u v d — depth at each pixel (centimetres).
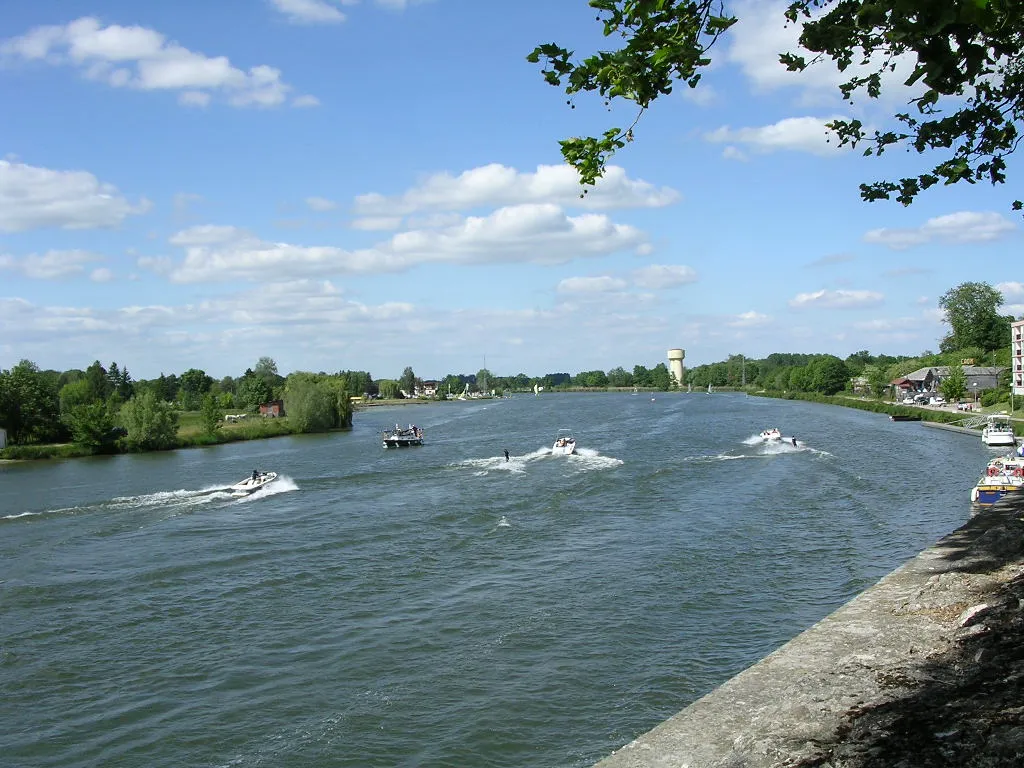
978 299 16150
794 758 534
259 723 1983
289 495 5497
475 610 2694
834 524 3791
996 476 4128
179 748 1888
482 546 3625
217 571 3394
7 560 3753
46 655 2484
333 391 13025
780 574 2967
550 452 7506
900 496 4509
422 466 6831
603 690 2048
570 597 2781
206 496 5603
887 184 1138
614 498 4738
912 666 652
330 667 2289
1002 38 687
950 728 526
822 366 17500
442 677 2172
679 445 7812
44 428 10825
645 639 2362
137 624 2745
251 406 18038
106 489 6188
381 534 3991
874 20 596
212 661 2384
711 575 2978
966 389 12406
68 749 1911
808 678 663
